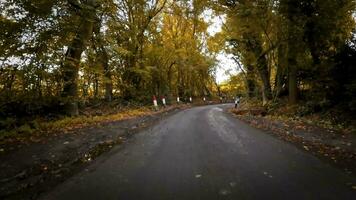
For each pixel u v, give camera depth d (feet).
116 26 82.33
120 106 84.84
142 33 100.83
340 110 47.83
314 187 18.97
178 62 136.05
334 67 49.26
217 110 98.73
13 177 21.77
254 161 25.59
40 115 52.06
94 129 43.29
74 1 49.19
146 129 48.39
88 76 70.85
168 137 39.01
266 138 37.42
